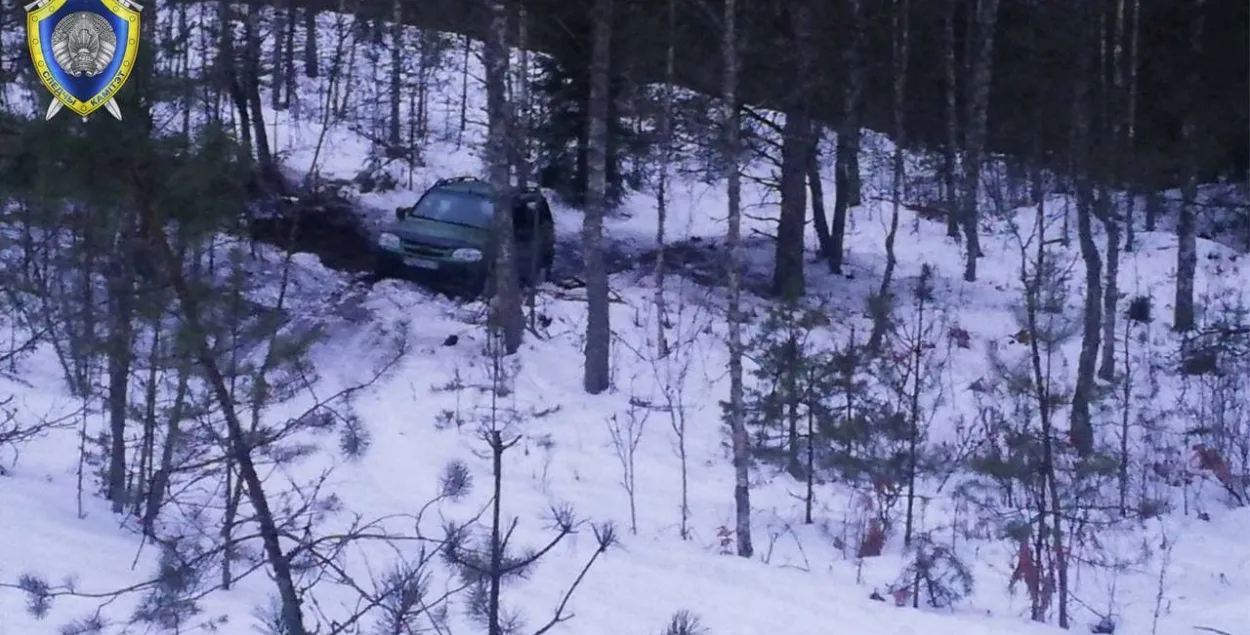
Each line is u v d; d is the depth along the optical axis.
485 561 5.16
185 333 5.09
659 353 15.87
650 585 8.45
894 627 7.81
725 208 25.36
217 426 6.09
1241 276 22.72
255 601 7.28
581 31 18.77
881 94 20.95
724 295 19.08
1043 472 9.09
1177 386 15.77
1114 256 15.86
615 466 12.38
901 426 10.69
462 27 22.00
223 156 5.05
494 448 4.88
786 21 16.11
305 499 7.06
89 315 5.80
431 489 10.79
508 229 15.32
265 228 16.77
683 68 17.03
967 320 18.92
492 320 14.98
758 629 7.61
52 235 6.87
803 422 11.92
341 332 14.82
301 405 11.05
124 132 4.81
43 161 4.79
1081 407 11.02
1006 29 20.78
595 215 14.52
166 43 5.25
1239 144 24.36
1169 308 20.73
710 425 13.80
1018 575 8.71
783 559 9.85
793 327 12.84
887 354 13.06
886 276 16.69
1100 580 9.72
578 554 9.15
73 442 11.06
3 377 11.56
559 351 15.76
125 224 5.23
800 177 18.64
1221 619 8.61
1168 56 21.81
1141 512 10.77
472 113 29.16
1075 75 17.70
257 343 5.62
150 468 8.11
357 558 8.25
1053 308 12.12
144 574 7.54
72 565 7.55
